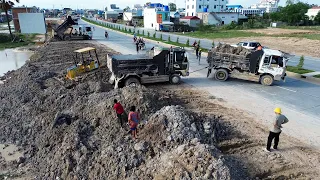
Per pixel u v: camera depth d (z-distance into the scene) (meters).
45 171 9.84
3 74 24.64
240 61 19.48
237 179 8.27
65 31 47.38
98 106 12.43
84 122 11.73
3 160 10.82
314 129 12.41
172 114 10.67
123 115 11.25
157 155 9.16
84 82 17.89
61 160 9.75
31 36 57.62
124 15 114.94
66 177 9.23
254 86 19.06
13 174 9.90
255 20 81.19
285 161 9.80
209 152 8.32
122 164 8.91
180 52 18.72
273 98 16.52
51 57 29.64
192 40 47.19
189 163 8.05
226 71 20.11
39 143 11.62
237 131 11.99
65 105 14.16
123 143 9.92
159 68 18.41
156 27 73.50
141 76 18.05
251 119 13.38
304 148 10.76
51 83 18.59
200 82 20.00
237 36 52.25
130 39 49.34
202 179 7.49
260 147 10.76
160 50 18.72
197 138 9.59
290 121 13.22
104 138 10.59
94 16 166.75
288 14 83.06
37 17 50.66
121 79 17.39
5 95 17.38
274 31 62.22
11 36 49.00
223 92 17.66
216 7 106.25
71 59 28.47
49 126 12.04
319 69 24.38
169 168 8.11
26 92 16.70
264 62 18.77
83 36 47.72
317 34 52.62
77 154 9.76
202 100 16.05
